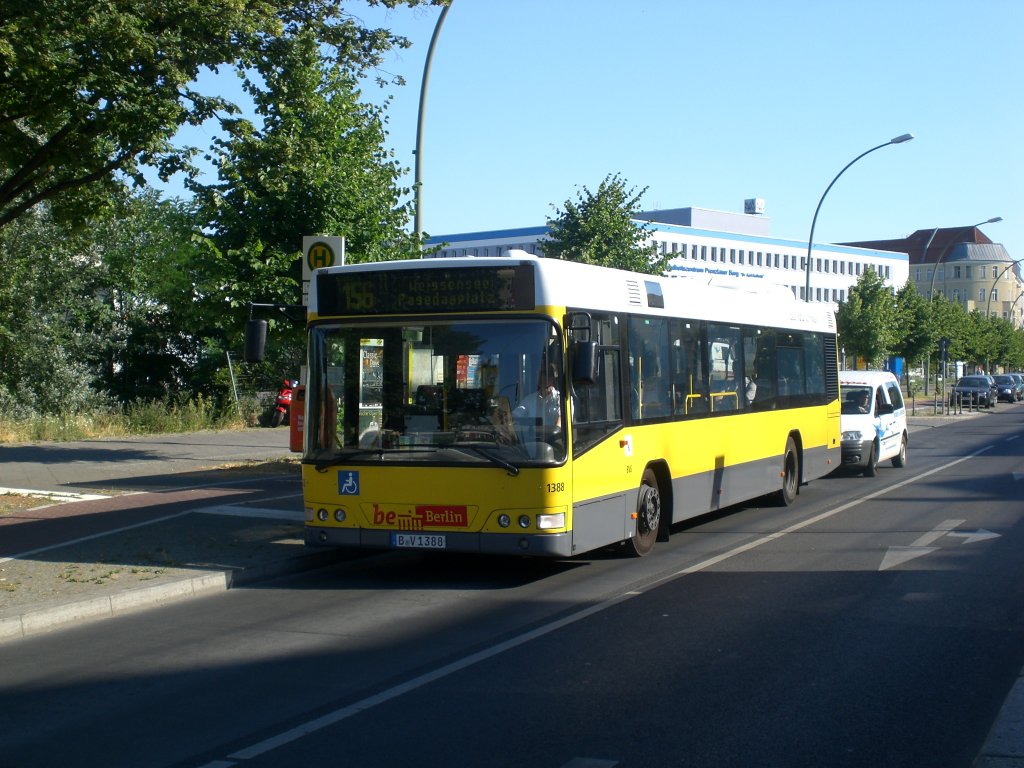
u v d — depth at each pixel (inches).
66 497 634.2
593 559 468.1
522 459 386.0
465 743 223.9
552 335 390.0
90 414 1206.9
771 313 639.8
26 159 614.2
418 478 394.3
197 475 762.8
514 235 3043.8
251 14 563.5
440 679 275.9
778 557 466.6
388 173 864.9
